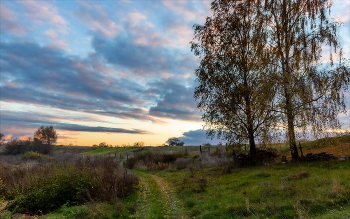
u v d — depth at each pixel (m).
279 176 12.80
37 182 12.26
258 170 15.85
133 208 9.93
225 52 19.81
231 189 11.84
